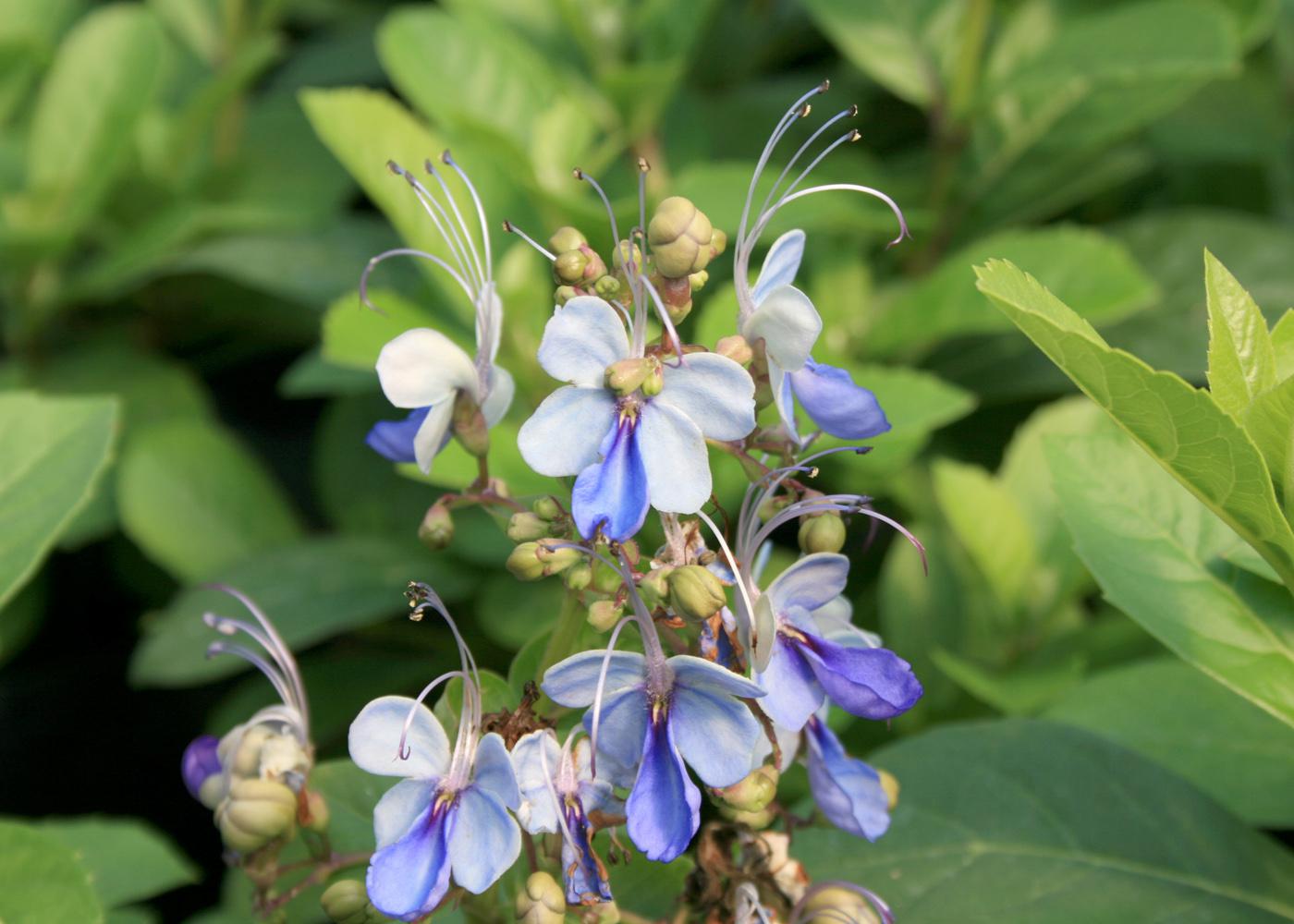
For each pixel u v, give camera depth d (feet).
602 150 1.91
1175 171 2.35
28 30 2.37
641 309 1.14
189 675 1.68
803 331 1.13
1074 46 1.82
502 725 1.16
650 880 1.25
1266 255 1.95
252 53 2.09
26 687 2.13
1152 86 1.99
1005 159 2.02
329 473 2.01
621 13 2.02
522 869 1.22
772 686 1.14
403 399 1.18
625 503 1.11
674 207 1.14
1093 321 1.66
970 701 1.61
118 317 2.33
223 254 2.05
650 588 1.12
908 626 1.65
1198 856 1.33
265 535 1.94
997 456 1.97
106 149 2.04
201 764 1.27
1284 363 1.23
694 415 1.12
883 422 1.16
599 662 1.12
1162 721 1.43
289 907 1.31
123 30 2.09
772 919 1.22
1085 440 1.35
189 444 1.96
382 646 1.99
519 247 1.65
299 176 2.27
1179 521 1.32
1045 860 1.33
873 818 1.20
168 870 1.54
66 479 1.37
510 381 1.21
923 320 1.73
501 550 1.66
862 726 1.61
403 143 1.61
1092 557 1.31
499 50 1.88
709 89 2.45
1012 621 1.62
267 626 1.28
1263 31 2.27
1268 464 1.21
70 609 2.21
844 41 1.97
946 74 1.97
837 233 1.90
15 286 2.10
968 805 1.36
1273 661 1.27
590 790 1.14
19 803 2.09
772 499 1.18
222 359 2.41
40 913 1.26
